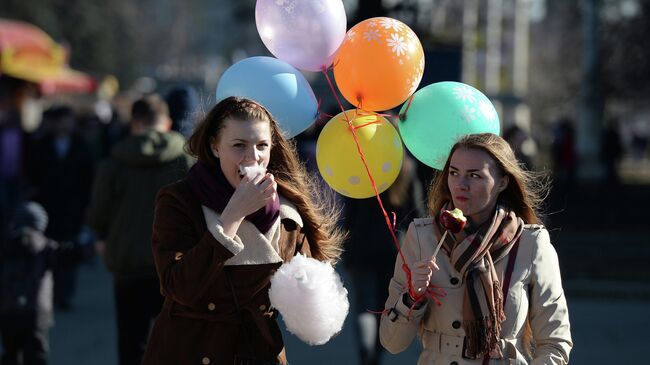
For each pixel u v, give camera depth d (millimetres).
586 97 93500
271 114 12117
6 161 34188
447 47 32844
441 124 12250
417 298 11367
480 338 11078
